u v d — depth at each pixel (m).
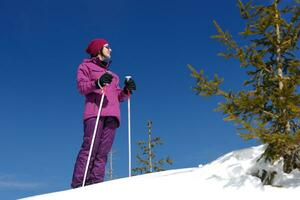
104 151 6.35
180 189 4.32
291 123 4.52
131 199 4.19
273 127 4.52
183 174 4.86
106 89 6.50
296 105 4.34
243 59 4.75
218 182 4.40
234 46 4.79
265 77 4.85
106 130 6.40
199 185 4.38
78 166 6.20
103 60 6.84
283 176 4.35
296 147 4.34
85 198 4.38
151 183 4.62
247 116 4.58
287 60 4.83
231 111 4.58
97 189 4.68
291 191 4.04
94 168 6.27
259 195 4.01
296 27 4.79
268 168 4.42
